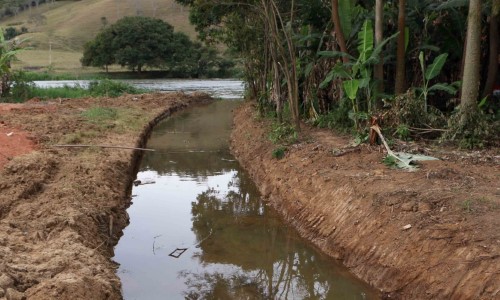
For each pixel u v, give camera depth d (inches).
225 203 439.8
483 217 257.6
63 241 283.6
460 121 419.2
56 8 3993.6
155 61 2217.0
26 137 530.0
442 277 239.1
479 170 345.1
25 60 2549.2
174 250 338.0
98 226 340.5
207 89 1630.2
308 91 609.0
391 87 561.6
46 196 356.5
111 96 1226.6
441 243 251.6
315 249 332.2
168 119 956.0
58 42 3019.2
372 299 266.1
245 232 370.0
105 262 289.3
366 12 550.9
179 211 419.5
